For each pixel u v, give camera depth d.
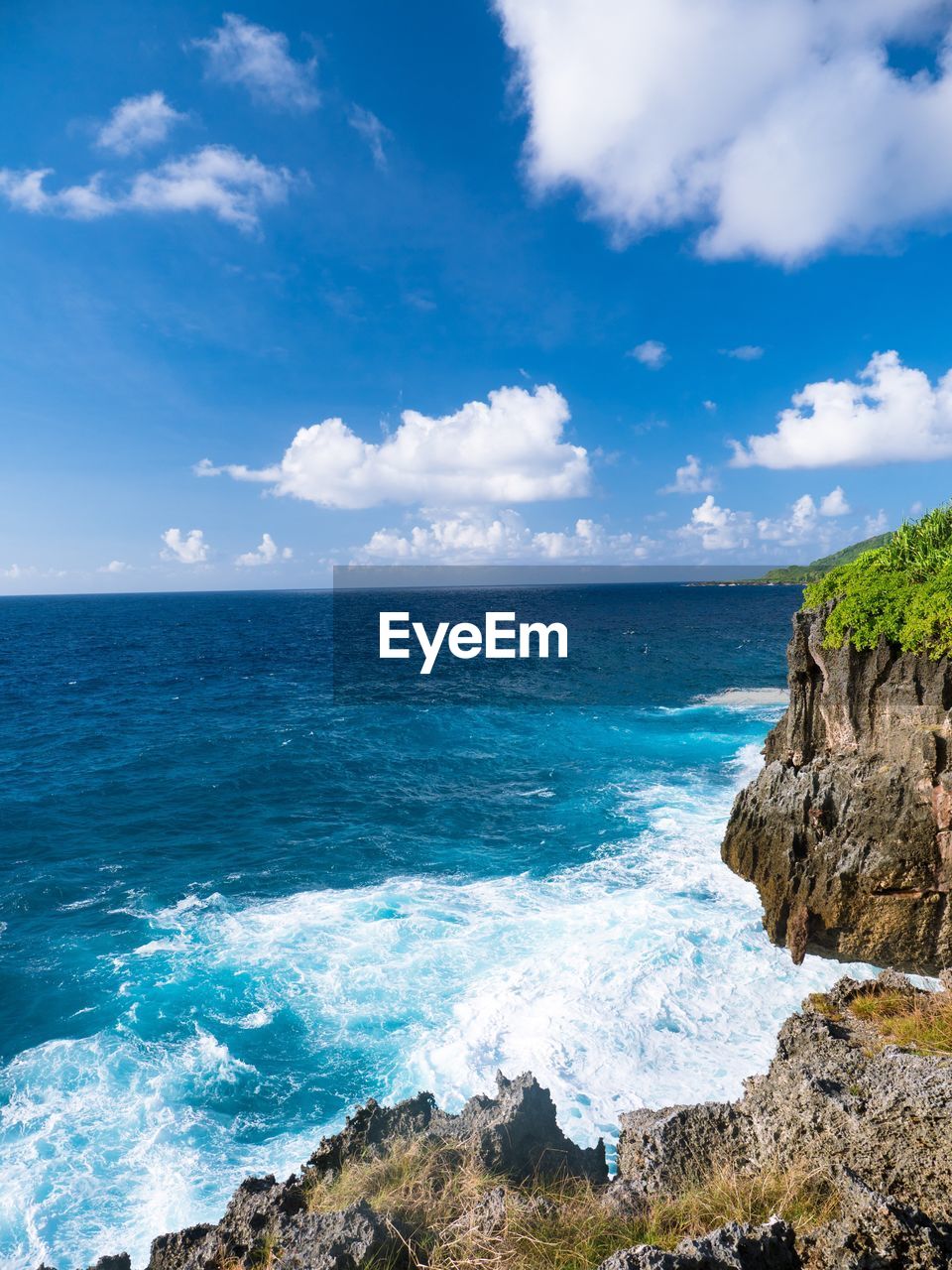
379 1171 7.06
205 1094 13.05
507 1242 5.81
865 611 18.41
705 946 17.45
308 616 172.50
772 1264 5.05
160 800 31.41
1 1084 13.27
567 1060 13.24
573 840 25.84
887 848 17.34
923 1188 5.68
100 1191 10.96
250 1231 6.60
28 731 44.91
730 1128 7.46
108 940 18.88
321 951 17.88
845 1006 9.70
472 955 17.33
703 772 34.22
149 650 96.06
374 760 37.56
